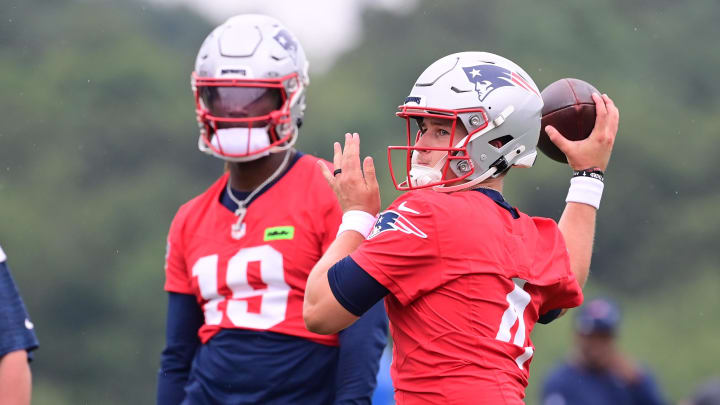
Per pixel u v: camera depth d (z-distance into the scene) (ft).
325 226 60.95
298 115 62.85
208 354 62.03
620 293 372.58
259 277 61.00
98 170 388.57
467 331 50.16
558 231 54.85
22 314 52.60
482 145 52.80
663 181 386.52
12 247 355.97
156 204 374.84
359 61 442.09
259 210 61.82
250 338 61.00
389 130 415.85
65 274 353.72
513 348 50.78
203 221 63.31
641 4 437.17
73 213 369.09
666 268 371.76
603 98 58.49
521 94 53.42
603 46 422.00
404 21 453.17
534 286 52.29
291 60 61.67
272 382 60.75
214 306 62.08
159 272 354.54
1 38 422.00
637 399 109.91
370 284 50.49
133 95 407.85
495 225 51.39
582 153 58.13
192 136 398.62
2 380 51.47
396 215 51.03
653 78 416.05
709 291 360.89
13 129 394.32
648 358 343.46
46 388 339.77
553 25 419.54
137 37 433.89
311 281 51.88
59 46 424.05
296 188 61.93
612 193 384.68
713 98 421.59
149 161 393.50
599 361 110.32
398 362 51.67
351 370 60.44
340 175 53.67
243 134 60.03
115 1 458.09
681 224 377.91
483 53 54.49
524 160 54.34
